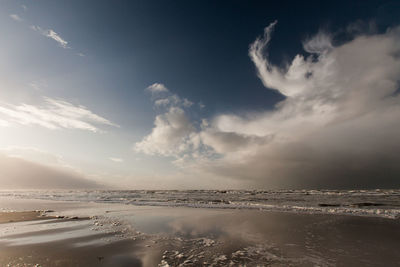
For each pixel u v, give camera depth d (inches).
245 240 308.7
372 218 483.2
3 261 219.5
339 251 257.4
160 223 442.3
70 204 901.8
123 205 848.9
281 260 227.0
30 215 560.1
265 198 1307.8
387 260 226.1
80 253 246.1
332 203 895.7
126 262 217.3
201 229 384.2
